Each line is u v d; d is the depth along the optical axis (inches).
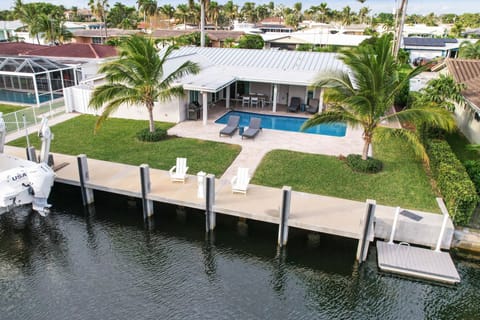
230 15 4899.1
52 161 634.8
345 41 2354.8
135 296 430.6
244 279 464.1
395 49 1636.3
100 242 527.5
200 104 1070.4
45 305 417.7
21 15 2583.7
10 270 473.1
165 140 804.0
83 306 416.2
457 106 986.1
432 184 619.8
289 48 2588.6
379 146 796.6
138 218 583.2
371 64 593.0
